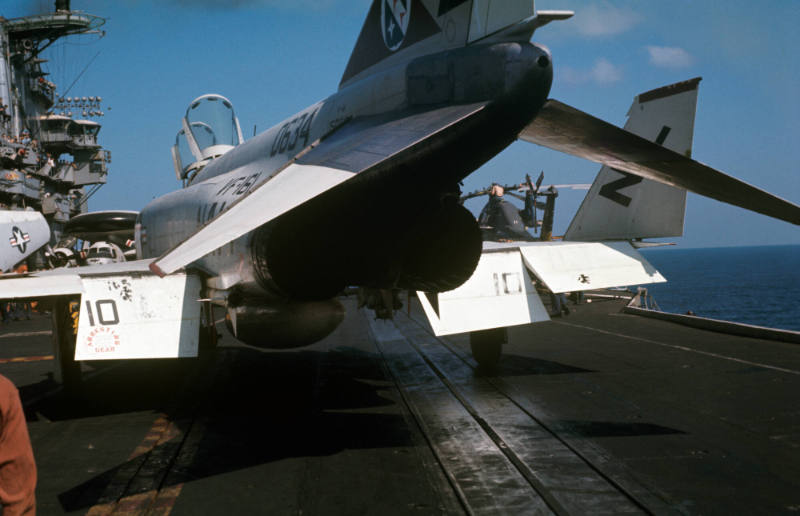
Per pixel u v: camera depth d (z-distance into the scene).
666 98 11.92
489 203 20.44
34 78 43.03
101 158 46.94
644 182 12.68
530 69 4.50
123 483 4.21
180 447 5.06
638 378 7.45
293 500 3.80
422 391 7.02
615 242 7.64
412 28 5.43
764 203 4.50
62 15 40.75
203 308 6.94
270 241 5.59
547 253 7.24
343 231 5.54
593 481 3.96
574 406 6.07
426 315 6.45
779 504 3.53
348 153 4.10
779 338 10.33
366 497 3.81
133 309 6.03
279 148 6.89
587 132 4.50
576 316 16.19
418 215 5.54
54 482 4.26
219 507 3.72
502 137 4.82
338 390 7.25
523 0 4.46
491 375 7.91
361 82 5.80
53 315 7.30
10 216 12.23
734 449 4.59
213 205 7.34
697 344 10.28
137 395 7.42
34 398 7.46
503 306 6.84
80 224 22.27
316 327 6.70
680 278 158.50
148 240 9.58
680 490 3.76
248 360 10.00
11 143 35.44
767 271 194.00
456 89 4.82
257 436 5.32
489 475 4.12
